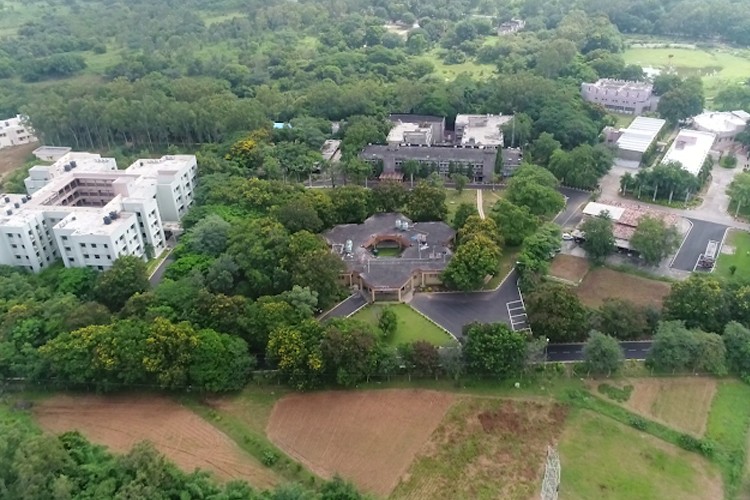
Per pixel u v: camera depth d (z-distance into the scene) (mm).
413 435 160125
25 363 174500
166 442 160000
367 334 176000
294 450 156750
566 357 183125
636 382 174375
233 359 173125
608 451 154375
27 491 127812
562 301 186625
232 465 153250
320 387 174875
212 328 183250
